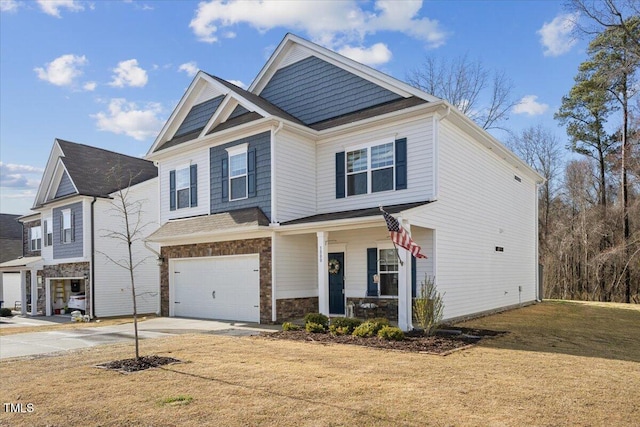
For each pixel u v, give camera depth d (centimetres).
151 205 2273
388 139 1370
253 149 1474
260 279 1390
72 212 2175
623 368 718
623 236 2672
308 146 1531
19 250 3203
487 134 1516
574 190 3222
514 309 1781
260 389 601
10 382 666
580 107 3058
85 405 548
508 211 1850
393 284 1340
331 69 1584
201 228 1501
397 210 1189
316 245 1502
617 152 2828
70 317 2152
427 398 553
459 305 1380
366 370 704
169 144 1855
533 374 675
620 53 2530
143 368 737
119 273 2142
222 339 1049
